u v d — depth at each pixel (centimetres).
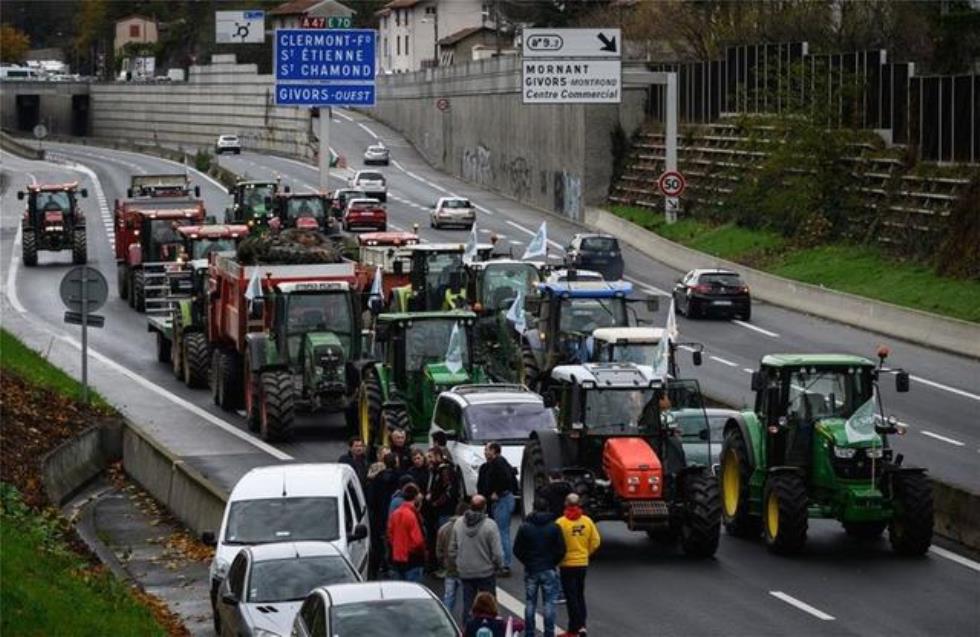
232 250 11988
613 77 17600
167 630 5381
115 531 7475
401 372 8412
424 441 8338
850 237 16888
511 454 7038
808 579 6053
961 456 8781
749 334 13550
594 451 6431
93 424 9331
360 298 9581
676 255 18200
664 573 6175
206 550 6894
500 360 9825
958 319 12912
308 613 4306
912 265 15300
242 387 10469
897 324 13438
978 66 19738
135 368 12275
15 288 16388
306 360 9281
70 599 5062
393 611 4188
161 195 17375
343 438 9512
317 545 5159
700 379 11231
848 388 6500
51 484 8050
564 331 9581
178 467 7762
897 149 17212
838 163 17750
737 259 17550
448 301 10625
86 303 9712
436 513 6000
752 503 6662
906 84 17450
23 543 5809
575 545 5088
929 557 6431
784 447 6488
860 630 5325
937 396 10788
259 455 9006
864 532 6831
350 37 16250
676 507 6350
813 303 14838
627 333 8981
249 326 9788
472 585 5066
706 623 5422
